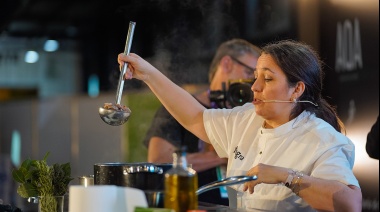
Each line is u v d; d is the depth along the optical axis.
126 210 1.94
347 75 4.30
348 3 4.28
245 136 2.70
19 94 13.23
